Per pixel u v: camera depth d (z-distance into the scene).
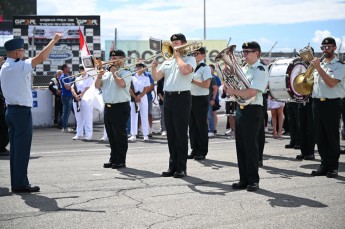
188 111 7.54
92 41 20.61
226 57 6.27
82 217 5.34
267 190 6.61
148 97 13.66
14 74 6.35
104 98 8.36
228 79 6.45
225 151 10.40
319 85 7.57
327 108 7.50
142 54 20.39
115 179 7.37
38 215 5.42
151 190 6.61
